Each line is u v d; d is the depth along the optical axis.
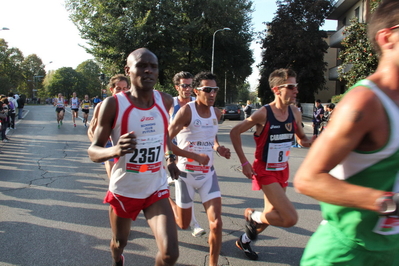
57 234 3.87
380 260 1.51
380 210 1.18
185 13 30.92
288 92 3.10
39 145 11.14
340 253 1.53
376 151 1.31
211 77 3.32
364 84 1.29
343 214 1.50
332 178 1.27
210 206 3.09
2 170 7.30
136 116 2.39
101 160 2.18
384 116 1.25
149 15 27.23
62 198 5.28
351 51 14.20
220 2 30.61
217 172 7.35
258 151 3.23
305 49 30.28
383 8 1.31
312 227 4.18
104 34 27.62
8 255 3.32
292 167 8.06
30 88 87.81
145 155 2.45
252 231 3.24
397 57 1.27
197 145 3.35
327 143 1.27
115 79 4.88
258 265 3.21
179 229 4.11
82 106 18.00
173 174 2.69
